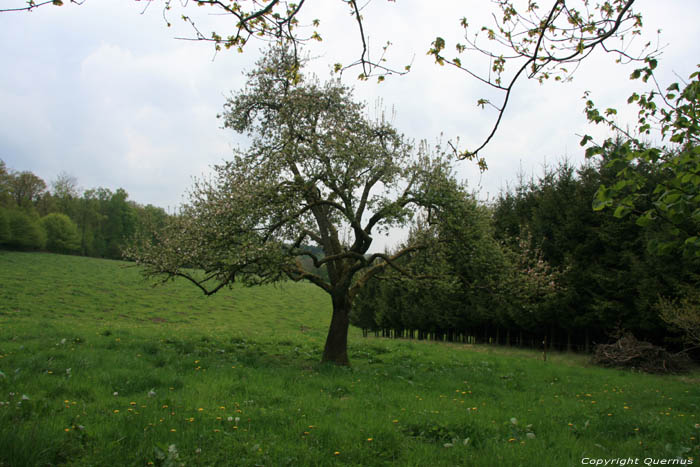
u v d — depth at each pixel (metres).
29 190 77.88
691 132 6.69
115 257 88.19
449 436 6.81
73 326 21.86
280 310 56.19
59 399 7.61
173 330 23.92
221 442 5.78
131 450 5.40
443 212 15.84
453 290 17.50
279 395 9.09
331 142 14.73
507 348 29.23
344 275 15.80
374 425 6.99
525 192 33.47
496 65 5.66
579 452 6.32
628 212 5.62
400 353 19.28
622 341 21.47
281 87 17.44
